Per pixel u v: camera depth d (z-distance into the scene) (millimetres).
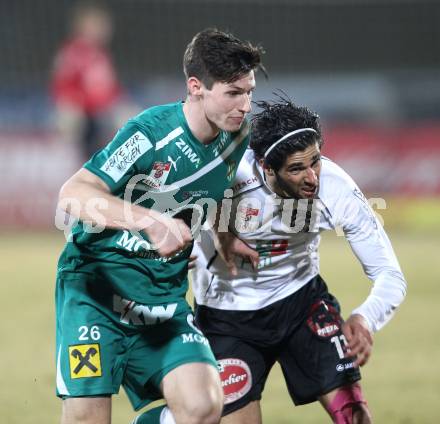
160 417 15016
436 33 78438
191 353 14641
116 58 76688
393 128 62500
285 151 15508
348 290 38219
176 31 78062
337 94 63188
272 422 20484
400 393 23156
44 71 74438
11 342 30141
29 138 59625
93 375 14773
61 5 76750
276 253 16844
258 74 63844
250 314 16906
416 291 39031
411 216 61875
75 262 15453
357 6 79125
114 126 59312
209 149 15164
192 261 16453
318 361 16719
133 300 15219
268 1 79250
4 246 54719
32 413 21344
